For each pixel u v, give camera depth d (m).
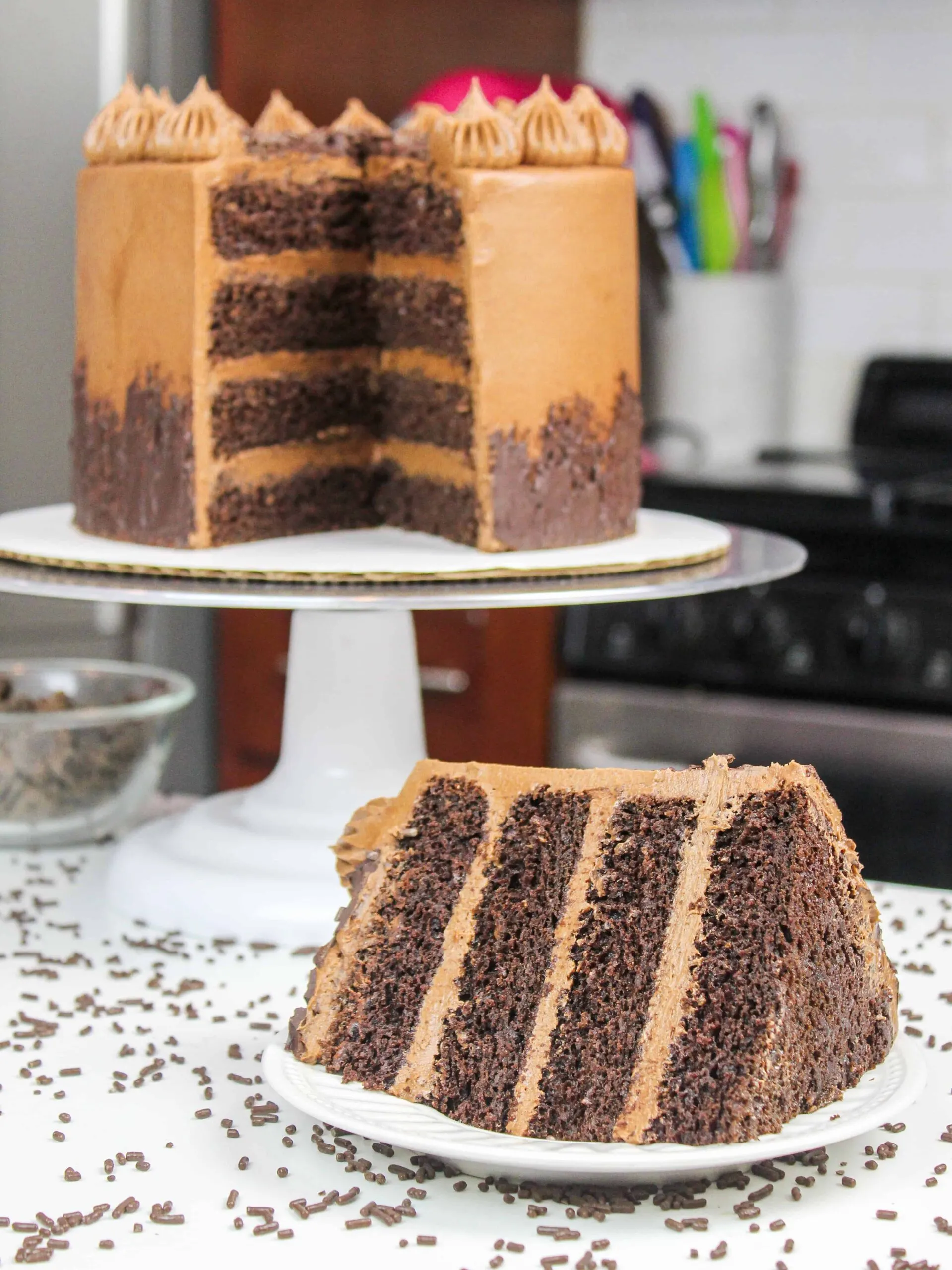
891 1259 0.72
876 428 1.60
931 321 1.61
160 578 0.91
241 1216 0.74
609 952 0.78
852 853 0.79
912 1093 0.76
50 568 0.95
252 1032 0.85
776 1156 0.73
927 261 1.60
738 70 1.62
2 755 1.01
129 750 1.02
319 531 1.07
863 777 1.37
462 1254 0.72
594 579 0.92
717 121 1.64
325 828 0.95
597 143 1.01
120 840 1.05
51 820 1.03
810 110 1.61
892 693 1.36
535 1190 0.75
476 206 0.97
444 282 1.03
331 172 1.05
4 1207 0.74
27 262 1.41
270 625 1.52
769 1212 0.74
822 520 1.38
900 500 1.36
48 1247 0.72
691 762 1.41
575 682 1.45
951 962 0.91
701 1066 0.76
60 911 0.96
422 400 1.05
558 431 0.99
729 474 1.48
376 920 0.80
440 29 1.60
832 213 1.62
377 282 1.07
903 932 0.94
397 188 1.05
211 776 1.55
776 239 1.62
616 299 1.00
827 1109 0.76
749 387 1.62
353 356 1.07
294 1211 0.74
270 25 1.47
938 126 1.58
